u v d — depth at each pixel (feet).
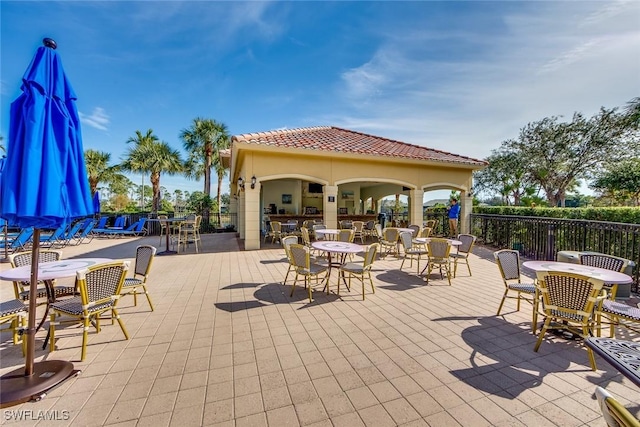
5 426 6.88
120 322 11.26
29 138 7.73
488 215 38.09
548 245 26.17
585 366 9.49
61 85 8.64
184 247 35.58
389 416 7.21
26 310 10.77
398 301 15.94
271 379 8.75
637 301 15.71
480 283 19.70
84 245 39.68
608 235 20.01
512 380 8.73
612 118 55.77
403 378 8.81
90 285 10.08
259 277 21.12
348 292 17.58
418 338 11.49
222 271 22.98
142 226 52.26
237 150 33.63
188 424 6.93
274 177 34.53
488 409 7.46
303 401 7.76
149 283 19.47
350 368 9.35
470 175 45.96
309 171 36.17
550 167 65.51
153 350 10.50
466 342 11.16
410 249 23.94
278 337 11.55
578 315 10.00
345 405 7.61
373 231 40.11
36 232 8.71
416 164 41.75
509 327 12.57
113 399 7.82
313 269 16.89
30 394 7.71
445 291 17.84
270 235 39.99
